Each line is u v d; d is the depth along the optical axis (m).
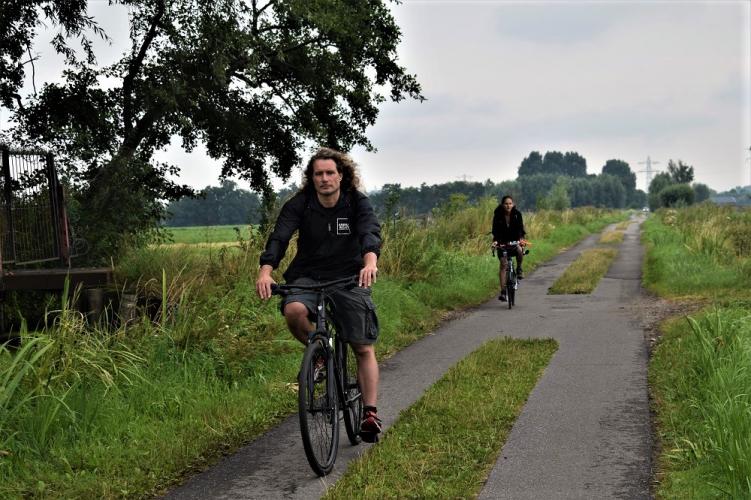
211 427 5.49
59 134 15.09
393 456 4.77
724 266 15.12
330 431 4.75
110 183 13.55
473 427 5.43
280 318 8.68
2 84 15.62
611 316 11.20
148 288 9.31
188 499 4.25
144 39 16.05
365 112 19.72
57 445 4.91
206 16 15.21
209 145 18.59
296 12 16.17
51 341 5.57
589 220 53.50
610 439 5.13
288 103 19.12
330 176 4.79
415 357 8.50
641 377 7.00
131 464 4.71
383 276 12.51
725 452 4.19
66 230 10.87
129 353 6.34
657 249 22.61
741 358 6.00
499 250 12.77
